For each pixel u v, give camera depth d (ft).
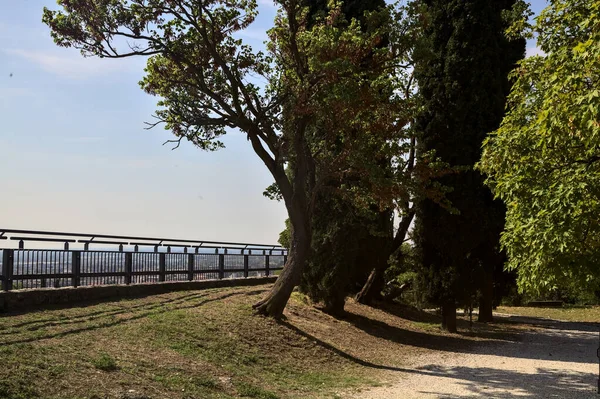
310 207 55.88
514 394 37.24
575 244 30.48
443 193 58.13
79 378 27.04
